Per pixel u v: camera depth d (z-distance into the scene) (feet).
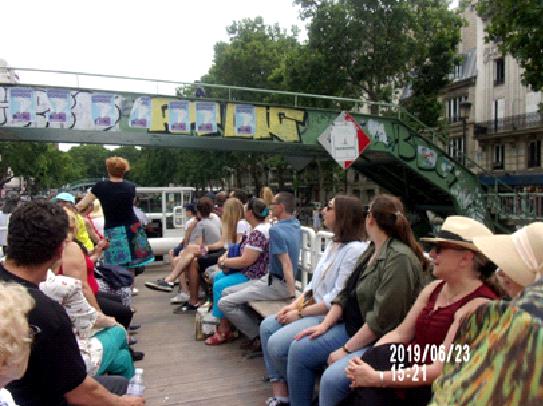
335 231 13.70
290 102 91.91
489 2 52.31
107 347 11.91
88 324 10.96
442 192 61.62
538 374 3.85
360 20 83.61
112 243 20.24
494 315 4.67
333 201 13.83
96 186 20.20
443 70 88.38
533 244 5.98
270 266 17.15
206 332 19.30
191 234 25.17
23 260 8.50
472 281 9.08
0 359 5.69
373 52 85.25
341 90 89.92
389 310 10.56
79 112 40.83
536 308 4.18
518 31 49.06
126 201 20.35
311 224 127.65
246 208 19.58
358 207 13.55
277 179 164.04
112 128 41.75
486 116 125.70
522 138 115.44
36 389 7.64
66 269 12.73
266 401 13.69
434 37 86.12
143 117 42.57
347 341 11.78
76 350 8.03
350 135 29.66
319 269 14.08
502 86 120.88
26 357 5.98
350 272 12.94
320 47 86.28
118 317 16.25
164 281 23.97
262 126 46.52
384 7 82.69
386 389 9.25
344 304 12.22
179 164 199.52
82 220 20.45
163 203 41.50
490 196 63.87
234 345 18.76
